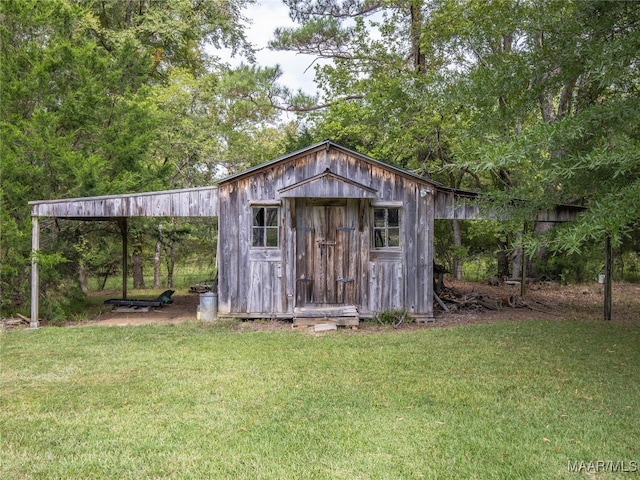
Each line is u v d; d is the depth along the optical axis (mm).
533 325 8812
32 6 10672
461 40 10898
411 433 4047
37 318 8984
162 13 17312
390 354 6703
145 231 14258
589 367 6016
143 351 6934
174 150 16094
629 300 12367
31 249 9562
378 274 9516
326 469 3453
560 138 5457
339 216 9539
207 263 19531
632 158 4758
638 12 6059
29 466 3533
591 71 6145
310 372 5820
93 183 10234
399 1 14852
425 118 12289
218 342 7520
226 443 3873
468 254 16812
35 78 10234
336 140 14758
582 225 4645
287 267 9398
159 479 3340
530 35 7867
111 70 12359
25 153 10172
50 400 4875
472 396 4953
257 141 19547
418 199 9562
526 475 3381
